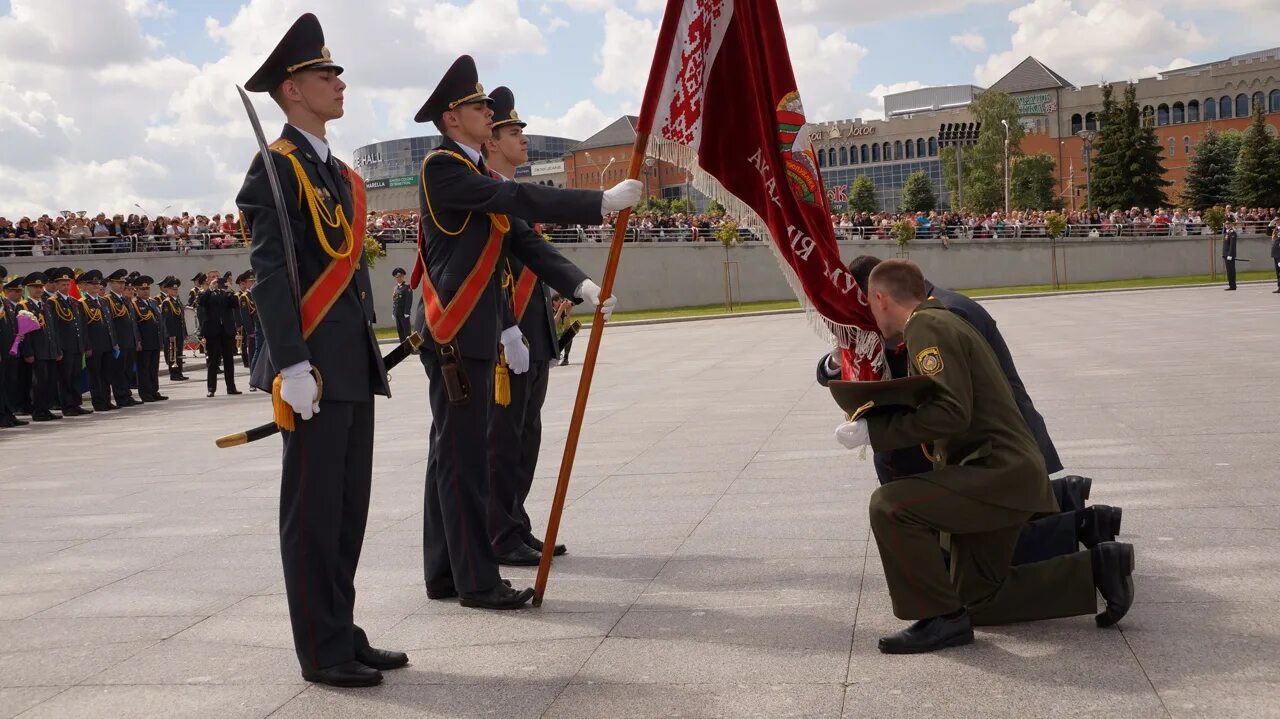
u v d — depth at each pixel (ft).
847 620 14.65
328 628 13.56
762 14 16.02
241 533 22.88
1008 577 13.88
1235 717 10.80
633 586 17.01
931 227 175.94
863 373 16.25
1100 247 180.45
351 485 14.20
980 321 14.76
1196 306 91.35
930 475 13.37
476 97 16.85
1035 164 316.81
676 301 160.86
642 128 15.97
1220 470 22.45
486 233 16.84
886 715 11.37
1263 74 332.80
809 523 20.33
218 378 83.05
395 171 410.31
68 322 57.00
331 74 14.15
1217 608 14.06
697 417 37.32
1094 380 40.11
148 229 119.96
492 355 16.83
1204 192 260.21
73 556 21.53
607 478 26.40
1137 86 352.49
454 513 16.47
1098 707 11.25
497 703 12.49
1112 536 14.37
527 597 16.40
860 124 384.68
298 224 13.67
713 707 11.91
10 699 13.48
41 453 40.29
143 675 14.14
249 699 13.08
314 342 13.62
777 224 16.10
